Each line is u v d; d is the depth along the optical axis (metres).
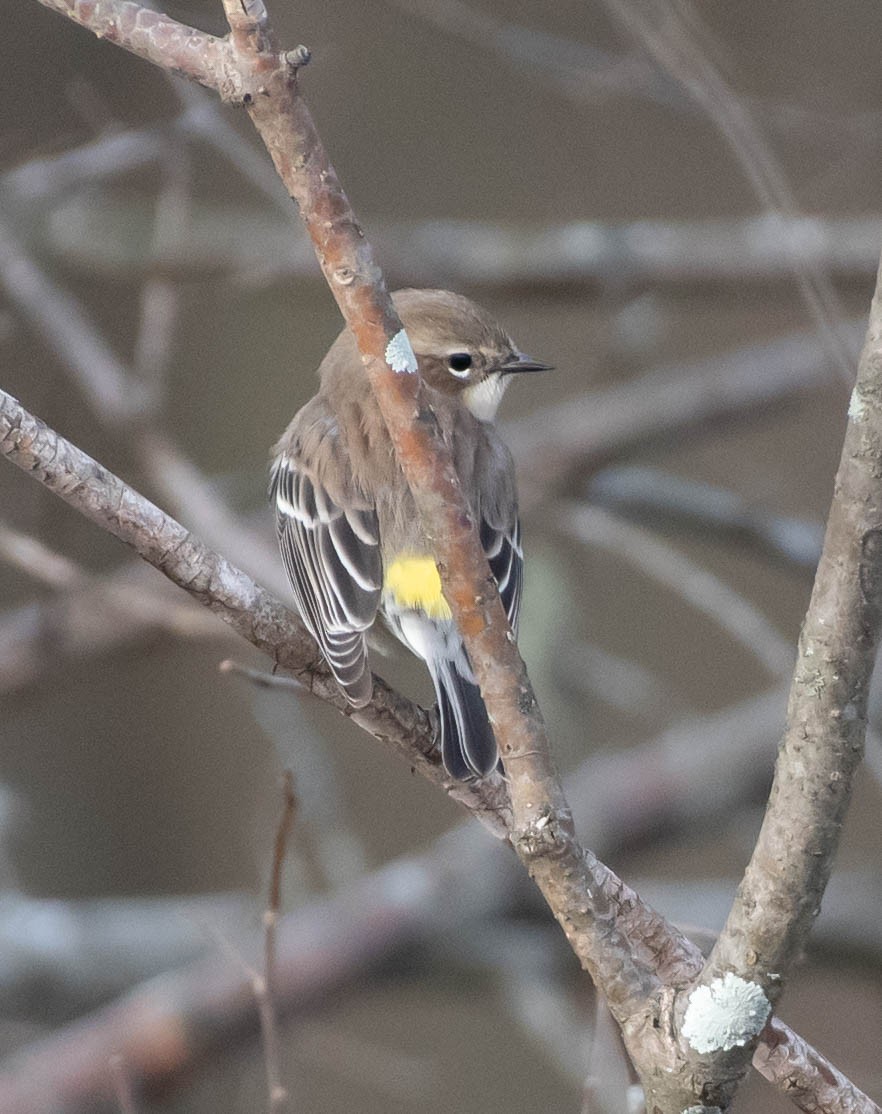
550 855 4.90
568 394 15.79
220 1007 11.55
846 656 4.49
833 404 15.77
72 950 12.52
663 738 12.77
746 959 4.77
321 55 11.83
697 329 16.70
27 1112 11.18
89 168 11.89
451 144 15.43
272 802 11.38
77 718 14.98
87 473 5.54
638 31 8.64
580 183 15.55
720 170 15.45
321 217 4.80
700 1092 4.86
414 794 15.11
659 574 12.16
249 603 5.90
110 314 14.98
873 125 11.95
